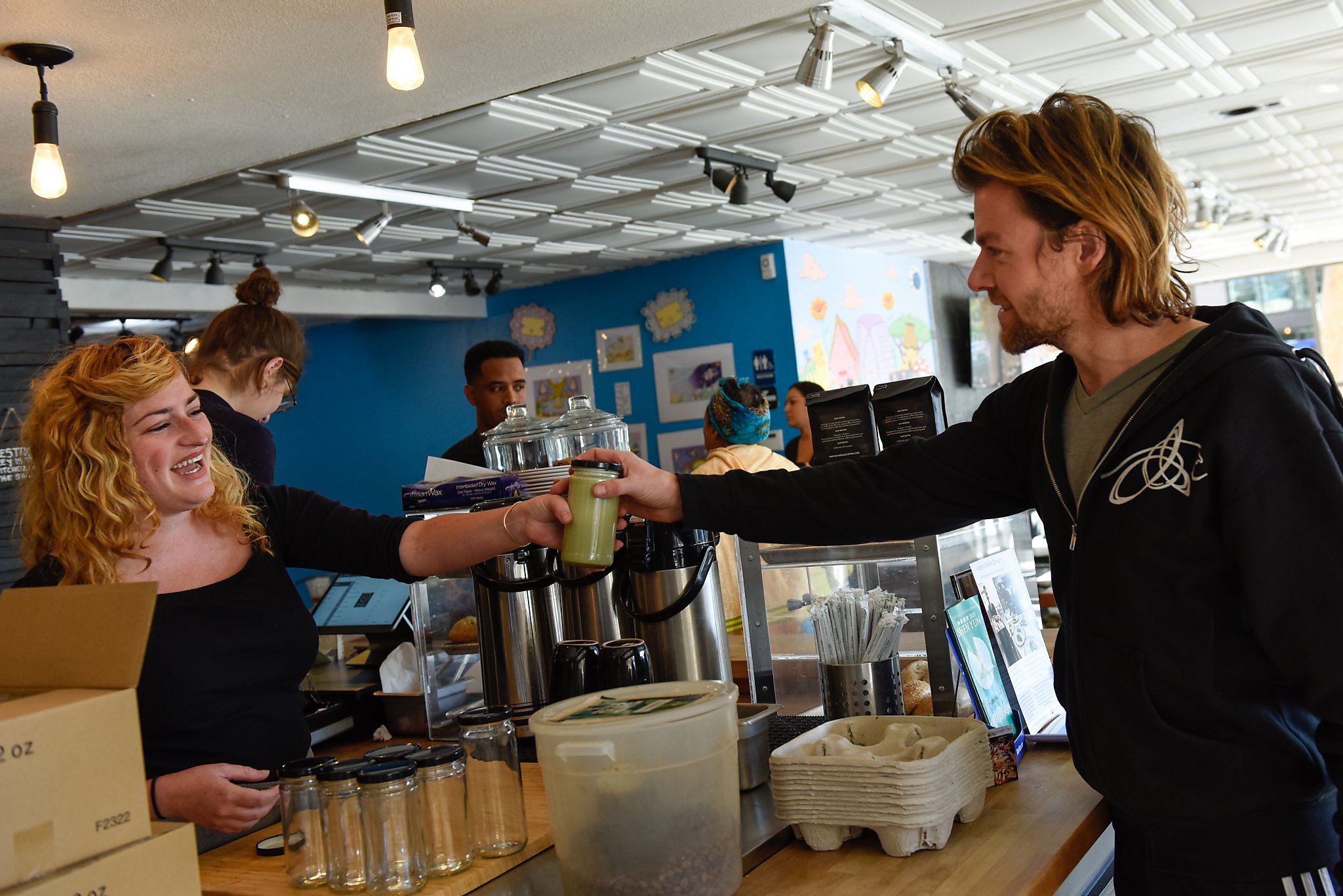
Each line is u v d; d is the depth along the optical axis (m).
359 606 2.35
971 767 1.34
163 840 0.88
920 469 1.47
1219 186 7.54
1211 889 1.11
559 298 8.60
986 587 1.76
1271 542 1.02
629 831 1.09
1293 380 1.06
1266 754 1.09
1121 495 1.14
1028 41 4.05
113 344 1.49
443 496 1.91
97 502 1.42
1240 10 3.93
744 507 1.51
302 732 1.62
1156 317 1.15
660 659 1.59
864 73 4.18
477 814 1.26
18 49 2.86
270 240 6.05
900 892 1.16
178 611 1.49
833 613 1.66
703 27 3.27
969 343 10.86
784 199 5.36
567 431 2.19
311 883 1.22
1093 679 1.17
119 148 3.77
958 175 1.23
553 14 3.02
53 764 0.81
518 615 1.74
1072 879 1.60
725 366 7.93
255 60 3.11
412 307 8.50
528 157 4.80
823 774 1.30
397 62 2.46
